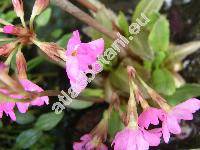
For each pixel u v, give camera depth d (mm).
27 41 73
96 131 86
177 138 107
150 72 107
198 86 101
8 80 55
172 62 110
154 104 85
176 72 111
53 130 110
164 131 75
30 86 69
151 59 97
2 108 69
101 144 85
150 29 107
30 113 101
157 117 75
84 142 85
